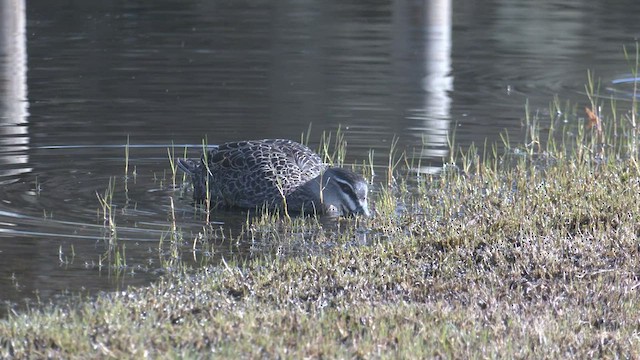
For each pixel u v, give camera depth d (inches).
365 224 539.5
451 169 625.9
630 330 371.2
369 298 406.9
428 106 794.2
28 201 558.6
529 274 432.5
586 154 638.5
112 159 645.9
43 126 713.0
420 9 1012.5
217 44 1012.5
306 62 941.8
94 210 550.0
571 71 932.6
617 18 1183.6
